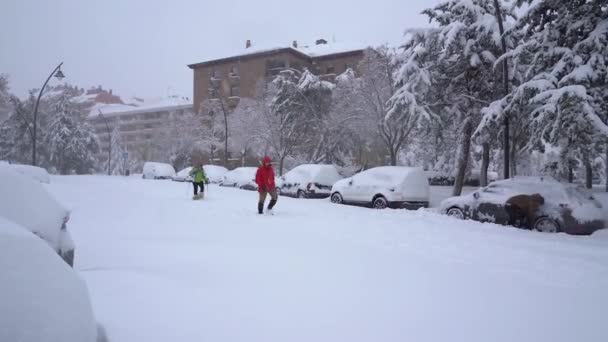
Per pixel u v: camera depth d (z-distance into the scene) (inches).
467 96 816.3
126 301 166.9
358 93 1246.9
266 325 151.0
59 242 164.2
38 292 84.2
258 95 1755.7
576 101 514.9
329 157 1432.1
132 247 276.5
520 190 512.4
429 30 843.4
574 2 595.8
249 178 1145.4
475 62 763.4
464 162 855.7
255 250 280.7
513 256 298.5
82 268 217.5
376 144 1304.1
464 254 301.4
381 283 214.1
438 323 161.0
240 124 1711.4
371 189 702.5
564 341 148.2
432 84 863.1
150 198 662.5
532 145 644.7
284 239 329.7
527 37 676.7
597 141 575.5
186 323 147.9
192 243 297.7
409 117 868.6
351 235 366.6
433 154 1733.5
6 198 154.8
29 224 153.6
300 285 203.5
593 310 182.5
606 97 566.9
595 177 1755.7
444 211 574.6
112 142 3090.6
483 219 531.5
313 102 1482.5
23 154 2400.3
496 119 653.9
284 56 2454.5
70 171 2481.5
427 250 312.7
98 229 350.6
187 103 4067.4
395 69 1111.0
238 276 214.2
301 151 1562.5
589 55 560.7
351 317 163.5
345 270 237.1
